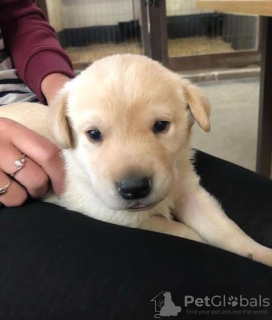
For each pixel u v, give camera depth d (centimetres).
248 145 58
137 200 17
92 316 13
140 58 20
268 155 43
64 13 98
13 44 28
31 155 19
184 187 22
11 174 18
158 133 18
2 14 28
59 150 21
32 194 19
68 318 13
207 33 99
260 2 26
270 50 40
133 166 17
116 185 17
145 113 18
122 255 15
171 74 20
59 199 22
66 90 20
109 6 98
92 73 19
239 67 94
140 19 90
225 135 62
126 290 14
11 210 18
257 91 82
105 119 18
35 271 14
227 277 14
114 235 16
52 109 20
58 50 28
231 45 97
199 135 62
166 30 88
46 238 16
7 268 14
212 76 92
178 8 96
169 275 14
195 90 20
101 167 18
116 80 18
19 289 14
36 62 26
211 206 21
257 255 19
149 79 19
